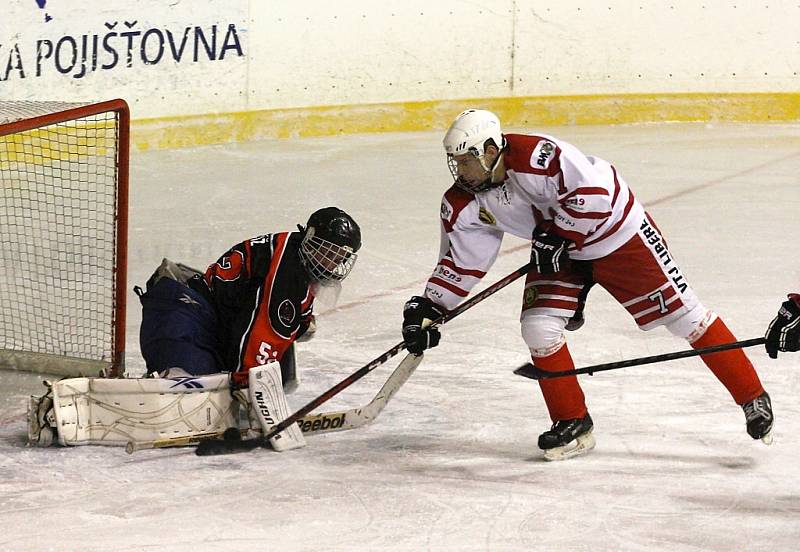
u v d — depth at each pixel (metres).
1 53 28.17
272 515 10.80
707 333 12.40
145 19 31.11
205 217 25.31
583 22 37.31
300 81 34.69
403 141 34.97
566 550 10.14
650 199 27.45
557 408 12.40
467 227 12.23
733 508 11.10
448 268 12.42
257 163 31.22
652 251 12.12
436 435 13.28
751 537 10.43
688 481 11.80
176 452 12.46
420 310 12.56
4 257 21.14
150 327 13.25
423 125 36.75
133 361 16.19
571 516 10.88
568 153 11.55
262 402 12.53
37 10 28.67
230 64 33.22
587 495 11.42
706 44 38.03
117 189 14.60
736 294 19.78
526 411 14.21
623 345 16.98
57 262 21.11
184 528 10.46
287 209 26.23
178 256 22.12
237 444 12.49
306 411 12.55
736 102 38.38
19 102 15.52
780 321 11.57
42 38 28.92
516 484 11.71
